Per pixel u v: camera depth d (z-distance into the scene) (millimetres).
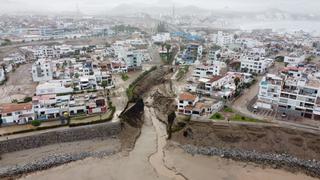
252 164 78062
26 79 139875
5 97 112125
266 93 103562
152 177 72688
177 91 124250
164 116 107812
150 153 84312
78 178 72000
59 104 97000
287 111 97375
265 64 158500
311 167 75438
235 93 115062
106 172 74688
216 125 91000
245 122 91000
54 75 137625
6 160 77812
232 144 85250
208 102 105062
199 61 177625
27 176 72438
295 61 175375
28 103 95438
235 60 171750
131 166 77562
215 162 79250
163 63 179875
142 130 99438
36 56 189125
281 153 81188
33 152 81625
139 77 140375
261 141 84688
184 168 76625
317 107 92125
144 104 120125
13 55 182500
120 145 88000
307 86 94625
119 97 113688
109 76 126312
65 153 82188
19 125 88938
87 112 96750
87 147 85750
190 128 91125
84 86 120625
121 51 176250
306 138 83250
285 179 71750
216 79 119062
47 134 84938
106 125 90562
